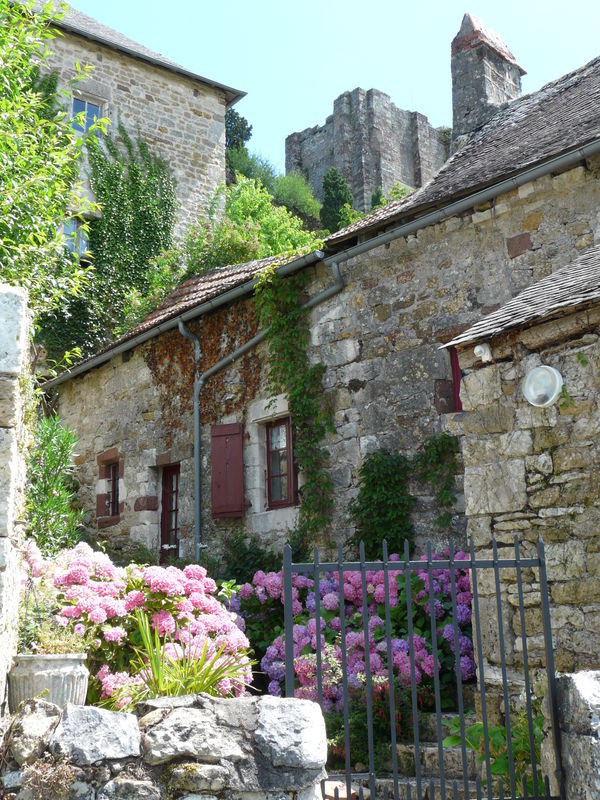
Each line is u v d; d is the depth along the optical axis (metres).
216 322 10.88
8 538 3.25
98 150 16.94
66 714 3.07
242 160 36.59
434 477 8.06
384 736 5.78
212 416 10.73
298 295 9.68
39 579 4.80
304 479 9.38
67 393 13.88
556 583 5.17
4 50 7.55
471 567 3.86
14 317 3.33
